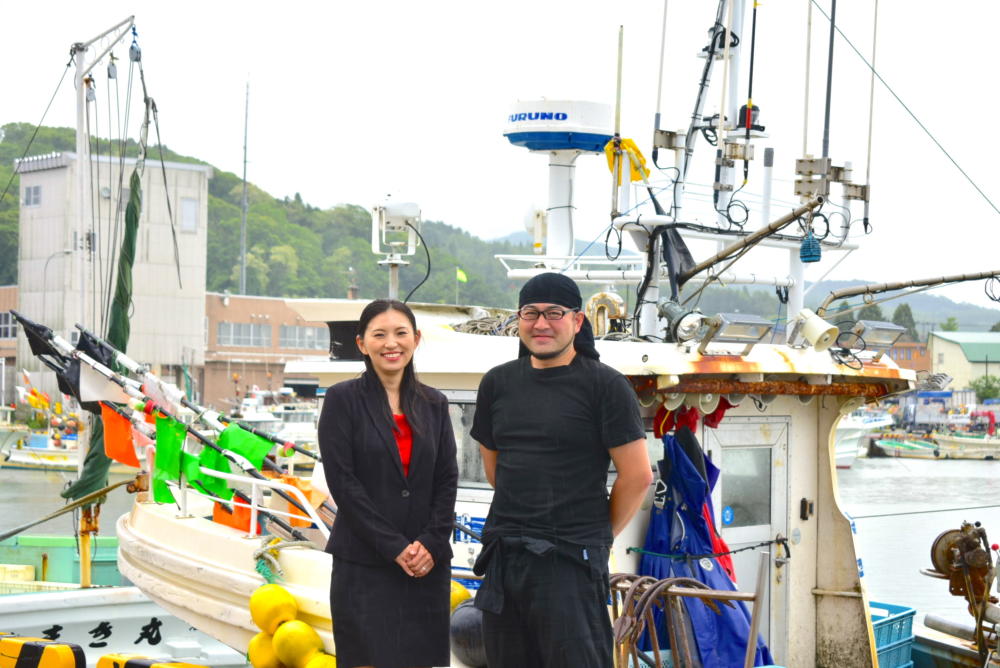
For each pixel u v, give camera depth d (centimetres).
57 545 1518
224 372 7444
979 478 3712
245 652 693
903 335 780
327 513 783
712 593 574
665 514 721
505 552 478
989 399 6400
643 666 693
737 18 971
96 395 843
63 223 6072
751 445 783
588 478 473
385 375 513
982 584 809
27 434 5531
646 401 705
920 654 928
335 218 15800
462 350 743
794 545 804
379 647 496
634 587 590
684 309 713
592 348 488
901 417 6303
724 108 896
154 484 829
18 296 6756
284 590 645
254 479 708
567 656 462
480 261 14250
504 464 481
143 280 6512
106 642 986
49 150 12600
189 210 6631
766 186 949
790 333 767
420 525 507
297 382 4619
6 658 751
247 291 13012
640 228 845
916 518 2172
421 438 508
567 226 1048
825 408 820
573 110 1018
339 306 845
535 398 478
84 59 1753
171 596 736
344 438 504
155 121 1462
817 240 740
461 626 629
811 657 812
